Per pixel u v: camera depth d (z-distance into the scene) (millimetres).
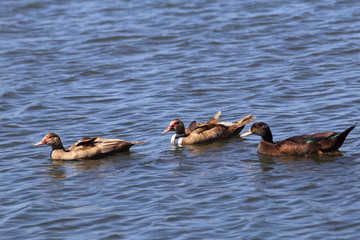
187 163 15703
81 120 19703
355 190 13031
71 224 12328
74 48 28484
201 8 33969
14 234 12016
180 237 11469
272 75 23359
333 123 18016
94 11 34719
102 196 13688
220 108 20281
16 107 21109
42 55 27562
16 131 18875
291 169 14703
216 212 12469
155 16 33062
